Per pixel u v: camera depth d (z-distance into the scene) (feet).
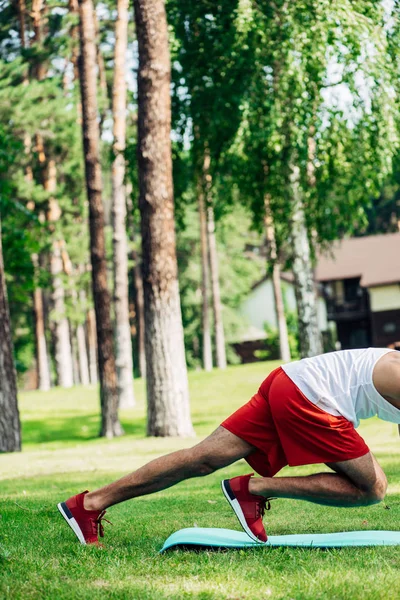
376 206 176.14
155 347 45.93
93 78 60.18
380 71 54.65
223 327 183.01
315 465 30.63
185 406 46.14
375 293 154.61
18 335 176.86
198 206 141.18
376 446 35.17
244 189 65.57
